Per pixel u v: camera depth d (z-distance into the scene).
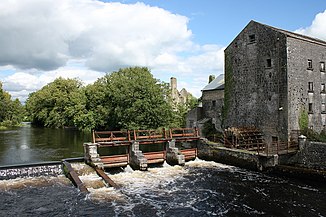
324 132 29.19
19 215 14.38
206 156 28.48
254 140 27.94
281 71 26.70
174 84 67.25
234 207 15.91
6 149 33.62
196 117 37.72
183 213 15.02
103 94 53.31
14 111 79.44
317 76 28.84
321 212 15.23
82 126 59.59
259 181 20.98
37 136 48.44
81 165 22.86
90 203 16.06
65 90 77.31
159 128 39.25
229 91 31.92
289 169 21.73
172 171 23.88
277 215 14.83
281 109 26.61
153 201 16.70
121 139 28.08
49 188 18.25
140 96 41.62
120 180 20.95
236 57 31.14
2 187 18.31
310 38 31.64
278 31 26.98
